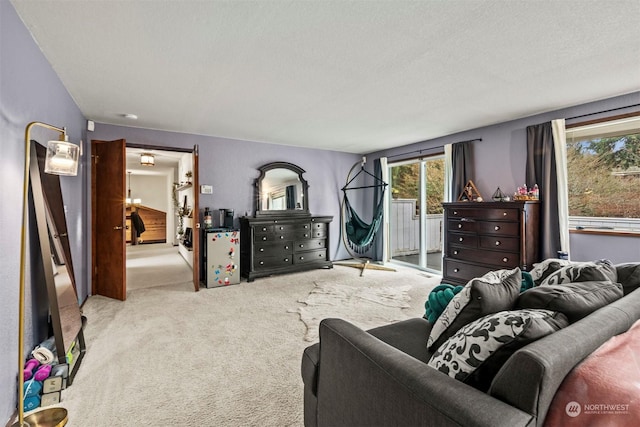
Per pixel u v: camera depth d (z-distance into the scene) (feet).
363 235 17.89
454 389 2.64
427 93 9.62
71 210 9.91
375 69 7.95
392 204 19.45
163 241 33.24
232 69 7.93
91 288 12.46
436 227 17.93
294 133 14.88
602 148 10.45
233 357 7.29
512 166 12.51
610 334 3.10
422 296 12.05
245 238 15.29
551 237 10.94
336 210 19.76
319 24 5.97
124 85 8.94
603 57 7.29
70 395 5.82
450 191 14.73
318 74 8.23
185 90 9.34
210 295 12.31
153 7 5.45
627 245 9.66
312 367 4.67
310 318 9.73
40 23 5.89
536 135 11.51
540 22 5.90
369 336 3.79
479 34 6.32
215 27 6.07
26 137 5.07
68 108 9.40
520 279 4.42
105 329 8.90
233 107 10.95
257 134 15.11
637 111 9.41
